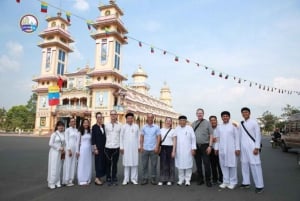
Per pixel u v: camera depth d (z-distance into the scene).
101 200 6.23
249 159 7.60
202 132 8.44
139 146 8.64
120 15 45.97
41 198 6.38
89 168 8.34
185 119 8.48
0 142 24.70
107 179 8.18
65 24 51.56
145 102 55.47
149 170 10.86
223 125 8.27
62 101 48.59
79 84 48.56
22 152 16.50
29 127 67.81
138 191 7.20
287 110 64.38
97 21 42.84
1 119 74.50
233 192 7.29
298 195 6.95
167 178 8.30
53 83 49.09
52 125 47.19
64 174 7.98
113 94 43.34
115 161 8.25
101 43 44.16
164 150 8.41
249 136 7.75
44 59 50.38
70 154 8.05
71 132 8.21
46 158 13.81
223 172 8.05
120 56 46.25
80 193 6.93
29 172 9.76
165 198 6.48
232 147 7.97
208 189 7.62
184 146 8.27
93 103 43.59
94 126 8.39
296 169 11.68
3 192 6.86
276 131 25.67
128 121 8.50
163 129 8.70
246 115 8.00
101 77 43.75
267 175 10.12
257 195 6.95
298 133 18.97
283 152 21.12
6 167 10.70
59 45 50.19
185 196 6.71
